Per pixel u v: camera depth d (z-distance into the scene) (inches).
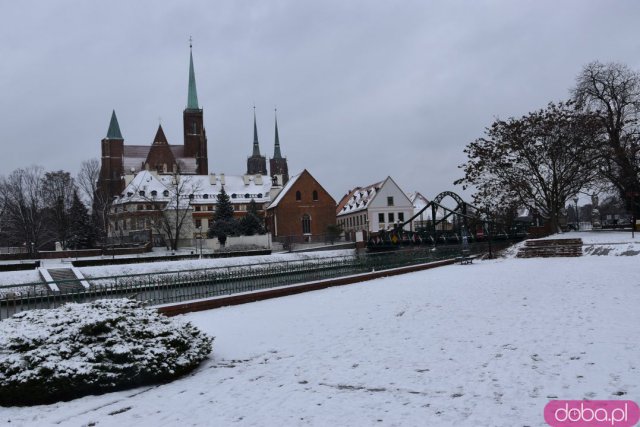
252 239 3034.0
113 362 369.1
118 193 5231.3
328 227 3567.9
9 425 306.0
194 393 353.1
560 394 290.8
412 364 381.4
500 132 2449.6
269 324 617.0
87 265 2064.5
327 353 439.8
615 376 314.2
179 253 2618.1
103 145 5334.6
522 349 398.0
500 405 279.9
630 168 2155.5
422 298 764.6
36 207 3521.2
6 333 369.1
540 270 1164.5
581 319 503.2
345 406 299.9
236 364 427.5
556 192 2385.6
